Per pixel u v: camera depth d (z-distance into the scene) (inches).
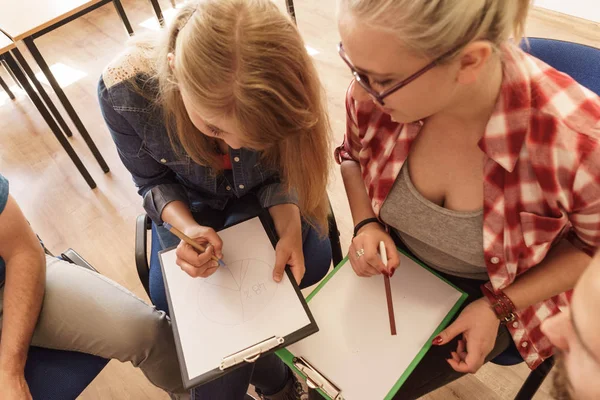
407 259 36.5
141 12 112.0
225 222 45.1
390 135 33.0
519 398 37.3
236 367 30.7
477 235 31.7
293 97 27.0
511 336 34.9
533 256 30.7
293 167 37.1
